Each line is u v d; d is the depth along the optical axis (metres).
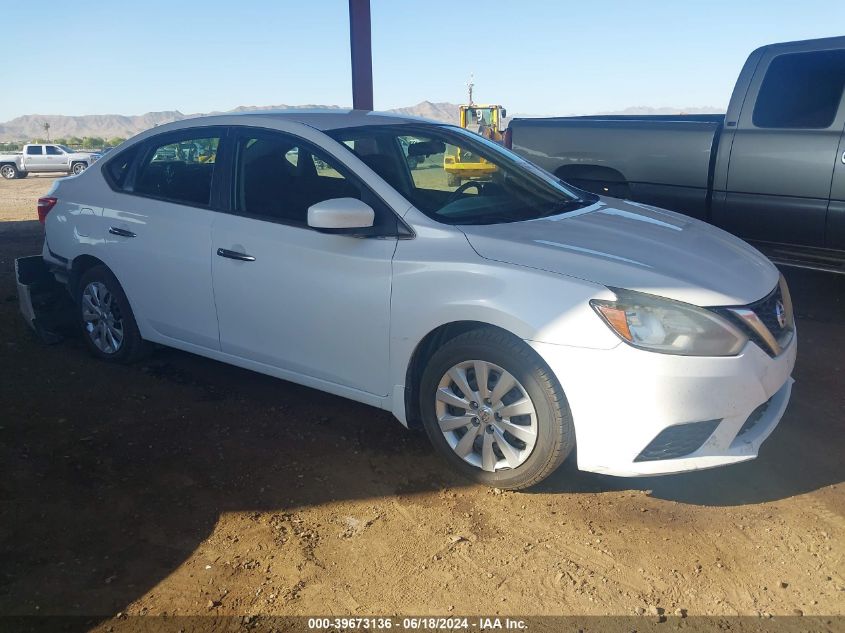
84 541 3.10
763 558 2.95
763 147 5.92
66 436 4.02
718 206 6.32
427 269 3.40
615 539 3.08
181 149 4.50
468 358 3.35
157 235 4.46
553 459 3.21
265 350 4.11
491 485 3.44
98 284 4.96
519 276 3.19
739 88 6.13
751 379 3.07
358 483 3.55
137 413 4.32
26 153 32.78
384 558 2.98
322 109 4.57
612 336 3.00
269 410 4.36
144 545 3.08
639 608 2.68
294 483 3.56
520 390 3.26
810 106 5.75
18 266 5.41
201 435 4.05
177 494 3.46
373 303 3.58
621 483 3.51
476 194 3.96
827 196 5.68
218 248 4.15
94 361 5.13
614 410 3.02
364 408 4.38
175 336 4.57
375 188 3.67
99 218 4.80
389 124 4.27
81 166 33.44
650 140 6.59
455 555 2.99
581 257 3.23
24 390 4.62
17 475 3.61
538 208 3.98
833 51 5.66
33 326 5.38
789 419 4.14
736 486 3.47
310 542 3.10
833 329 5.70
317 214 3.40
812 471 3.59
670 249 3.47
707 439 3.10
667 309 3.01
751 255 3.75
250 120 4.26
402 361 3.55
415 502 3.38
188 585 2.83
